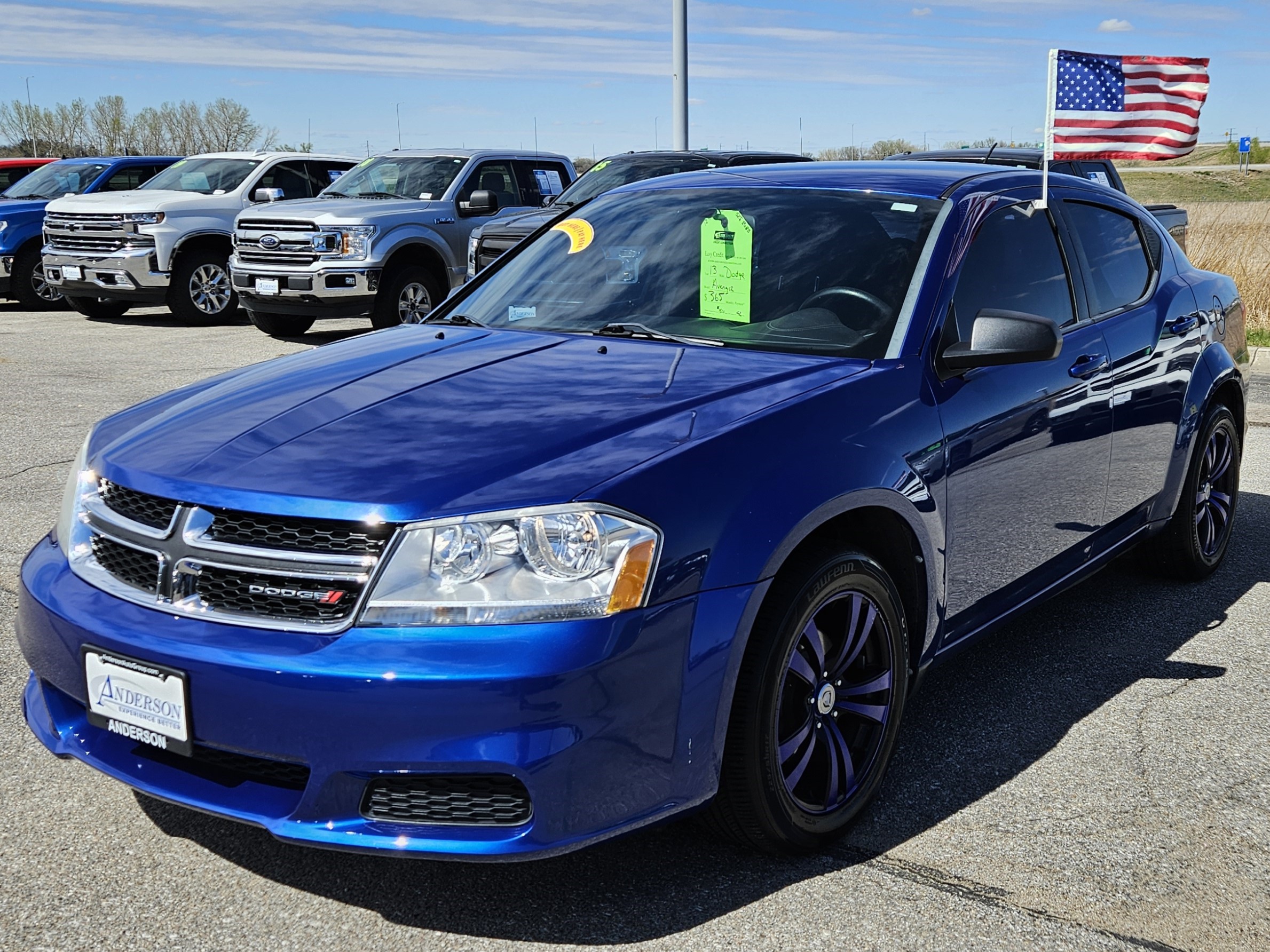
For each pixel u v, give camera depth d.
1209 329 4.74
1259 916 2.62
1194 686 3.88
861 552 2.87
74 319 14.27
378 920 2.58
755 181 4.02
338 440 2.69
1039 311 3.76
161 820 2.97
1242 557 5.28
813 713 2.83
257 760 2.52
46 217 13.58
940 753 3.41
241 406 2.98
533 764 2.32
